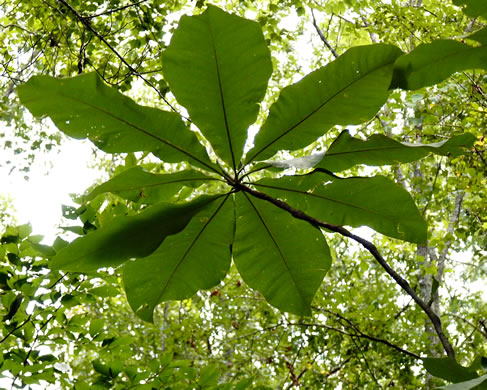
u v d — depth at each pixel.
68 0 3.73
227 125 1.16
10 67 4.04
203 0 3.59
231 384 2.20
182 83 1.10
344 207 1.26
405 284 1.14
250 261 1.29
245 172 1.22
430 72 1.08
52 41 3.78
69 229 1.98
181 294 1.30
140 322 5.61
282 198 1.27
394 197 1.22
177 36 1.04
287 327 4.92
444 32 3.63
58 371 2.18
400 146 1.19
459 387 0.92
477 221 4.56
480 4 0.99
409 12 3.96
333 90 1.13
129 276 1.26
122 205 2.02
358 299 4.45
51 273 2.09
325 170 1.18
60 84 1.06
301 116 1.16
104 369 2.12
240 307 5.42
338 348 4.55
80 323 2.23
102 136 1.15
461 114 4.02
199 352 5.38
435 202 4.16
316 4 4.20
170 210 1.17
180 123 1.16
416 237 1.26
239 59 1.07
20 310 2.14
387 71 1.10
